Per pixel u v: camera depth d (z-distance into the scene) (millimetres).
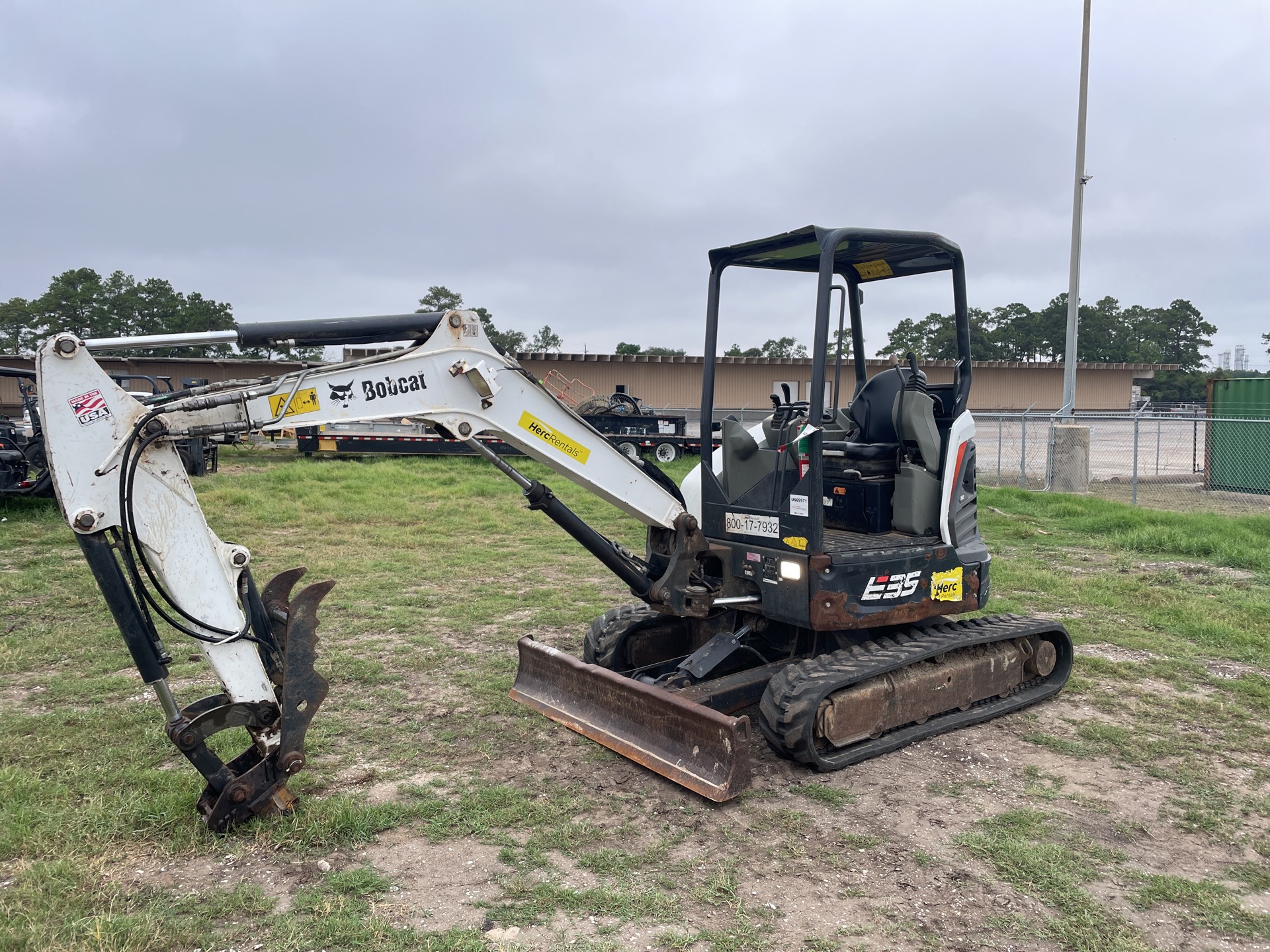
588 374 43875
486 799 4152
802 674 4559
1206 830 3973
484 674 6051
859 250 5156
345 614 7707
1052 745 4945
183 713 3756
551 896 3334
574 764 4609
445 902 3301
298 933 3059
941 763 4703
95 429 3502
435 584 8969
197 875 3461
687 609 4988
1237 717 5406
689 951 3025
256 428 3764
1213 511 14656
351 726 5117
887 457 5297
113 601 3557
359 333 4039
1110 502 14445
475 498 15016
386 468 18656
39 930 3012
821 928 3166
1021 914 3266
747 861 3648
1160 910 3314
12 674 5996
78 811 3906
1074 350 18469
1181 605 8016
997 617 5840
